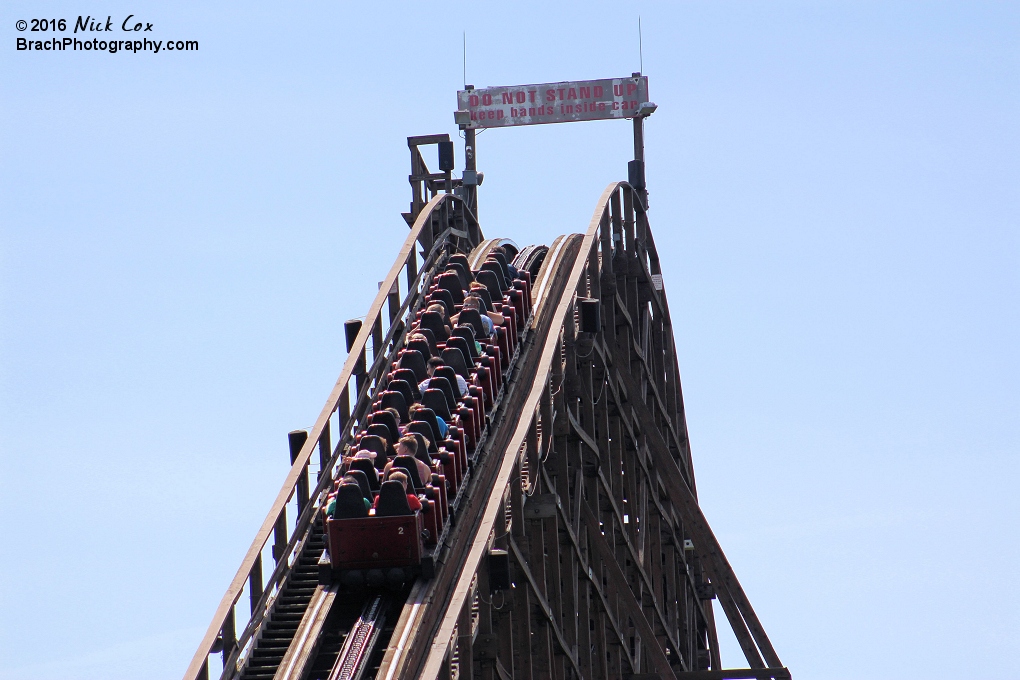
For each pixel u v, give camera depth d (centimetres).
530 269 9288
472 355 6931
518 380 7438
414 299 8038
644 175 9944
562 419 7300
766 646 9088
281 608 5597
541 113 10106
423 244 8900
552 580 6819
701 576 10262
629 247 9456
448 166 9750
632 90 10019
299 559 5881
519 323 7869
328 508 5578
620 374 8819
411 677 5053
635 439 8906
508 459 6206
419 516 5475
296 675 4978
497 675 5900
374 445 6034
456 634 5206
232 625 5141
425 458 5816
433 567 5472
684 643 9662
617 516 8225
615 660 7825
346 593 5581
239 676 5166
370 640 5188
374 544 5466
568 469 7506
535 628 6569
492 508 5850
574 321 7788
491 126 10162
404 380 6606
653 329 10162
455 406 6412
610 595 7875
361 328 7125
